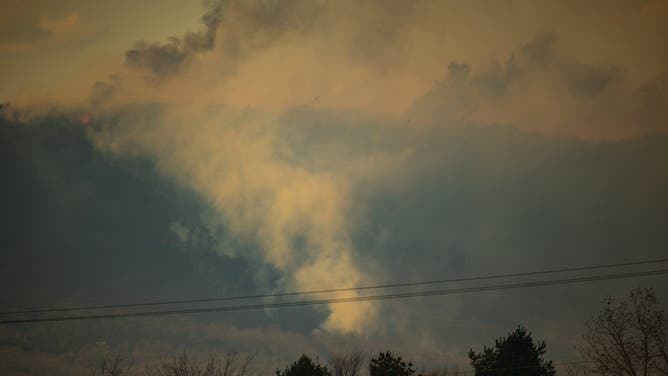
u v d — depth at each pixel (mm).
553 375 47844
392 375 50188
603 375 45125
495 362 47469
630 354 44219
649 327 44500
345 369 68125
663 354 43688
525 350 47469
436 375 65062
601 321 45906
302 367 51844
